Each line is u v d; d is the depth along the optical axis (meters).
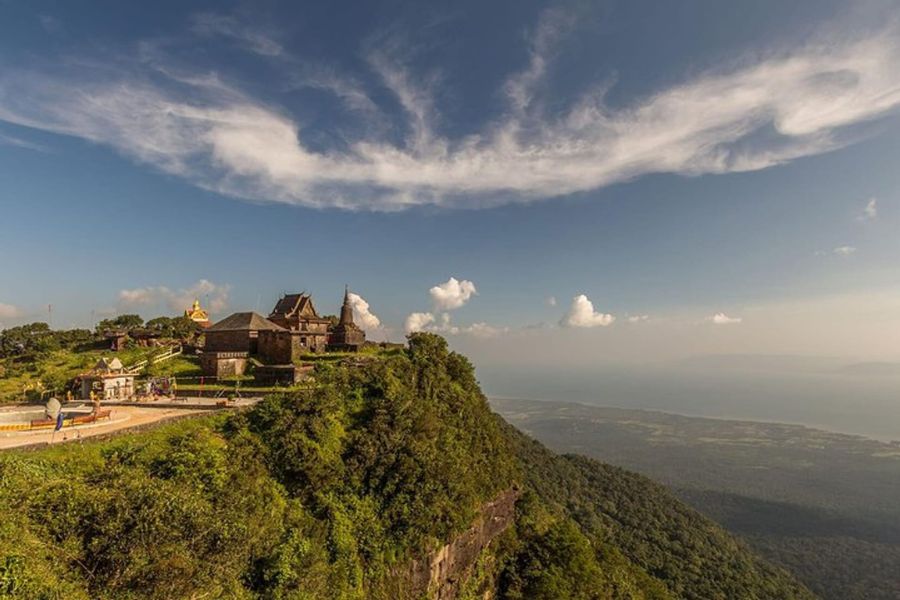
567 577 59.91
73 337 93.81
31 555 19.23
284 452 36.66
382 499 41.06
